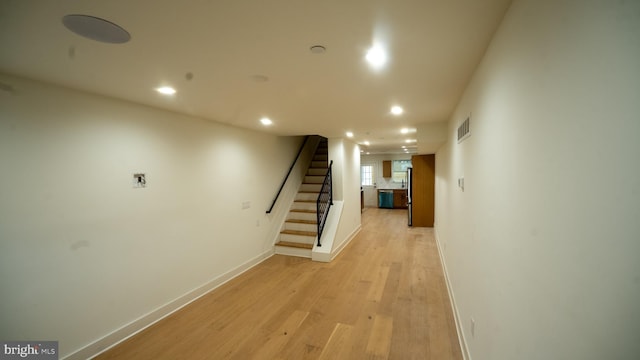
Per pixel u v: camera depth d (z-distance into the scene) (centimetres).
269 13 116
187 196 327
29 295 196
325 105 285
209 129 362
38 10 110
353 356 225
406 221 832
